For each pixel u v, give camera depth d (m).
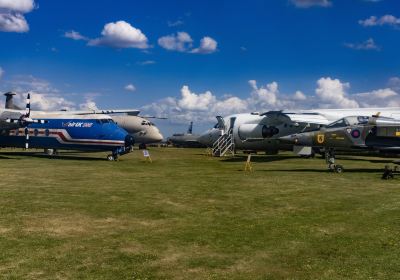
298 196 14.15
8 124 32.97
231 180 18.67
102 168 24.80
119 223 10.03
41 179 18.50
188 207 12.09
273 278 6.52
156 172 22.53
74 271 6.71
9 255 7.46
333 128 23.14
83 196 13.81
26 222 9.96
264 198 13.72
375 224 10.03
